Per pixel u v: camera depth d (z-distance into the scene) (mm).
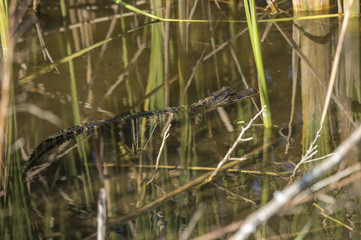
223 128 9211
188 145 8594
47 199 6945
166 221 6195
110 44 13445
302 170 7223
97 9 16078
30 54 12930
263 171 7316
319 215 6008
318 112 9117
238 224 4312
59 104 10336
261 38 13172
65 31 14445
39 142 8773
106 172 7746
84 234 5996
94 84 11258
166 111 10086
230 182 7066
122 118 9773
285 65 11398
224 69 11820
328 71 10812
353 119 8664
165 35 13312
